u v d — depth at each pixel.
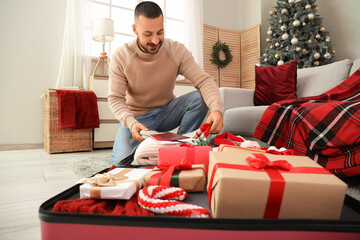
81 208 0.56
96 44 3.19
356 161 1.04
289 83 2.06
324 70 1.99
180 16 3.85
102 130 2.64
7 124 2.69
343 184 0.51
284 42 3.25
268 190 0.51
